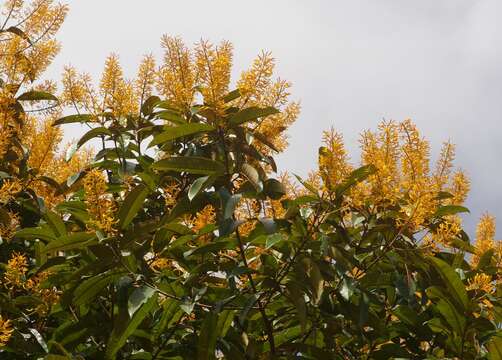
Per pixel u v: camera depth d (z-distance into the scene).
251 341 3.68
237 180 3.78
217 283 3.73
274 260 3.63
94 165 4.23
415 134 3.70
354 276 3.78
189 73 3.86
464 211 3.72
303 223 3.55
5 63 4.68
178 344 3.72
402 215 3.64
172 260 3.76
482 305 3.78
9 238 4.23
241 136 3.65
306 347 3.65
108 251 3.45
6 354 3.87
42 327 3.99
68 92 4.17
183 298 3.45
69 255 3.96
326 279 3.53
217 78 3.48
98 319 3.86
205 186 3.46
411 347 3.98
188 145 4.02
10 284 4.09
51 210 4.33
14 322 3.88
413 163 3.66
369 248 3.78
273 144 3.83
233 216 3.67
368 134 3.75
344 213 3.90
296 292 3.45
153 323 3.76
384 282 3.82
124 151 4.15
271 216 3.79
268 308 3.79
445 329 3.79
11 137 4.59
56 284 3.78
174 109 3.95
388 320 4.07
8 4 4.88
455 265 4.11
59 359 3.36
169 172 3.89
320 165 3.43
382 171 3.56
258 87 3.60
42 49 4.76
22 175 4.52
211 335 3.45
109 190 4.11
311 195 3.51
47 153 4.55
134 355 3.73
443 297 3.66
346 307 3.64
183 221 3.86
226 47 3.58
